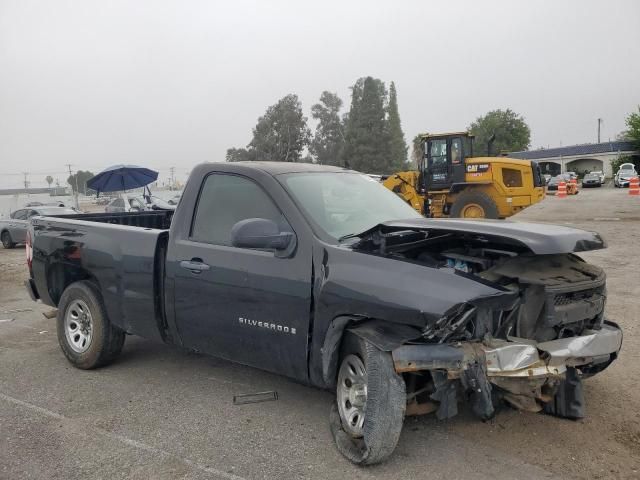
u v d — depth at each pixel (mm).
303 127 56531
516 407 3443
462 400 3529
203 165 4609
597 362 3686
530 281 3373
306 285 3699
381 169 56469
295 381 4914
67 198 52000
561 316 3400
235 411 4289
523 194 17906
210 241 4344
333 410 3770
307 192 4164
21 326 7180
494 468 3367
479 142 81688
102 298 5152
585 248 3297
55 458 3598
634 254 11422
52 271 5676
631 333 5988
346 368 3605
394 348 3129
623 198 31719
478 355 3125
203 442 3793
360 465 3406
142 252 4680
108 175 18453
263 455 3596
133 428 4023
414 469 3369
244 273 4004
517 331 3416
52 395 4680
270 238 3709
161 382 4941
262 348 3980
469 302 3059
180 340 4590
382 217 4352
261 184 4180
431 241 3852
